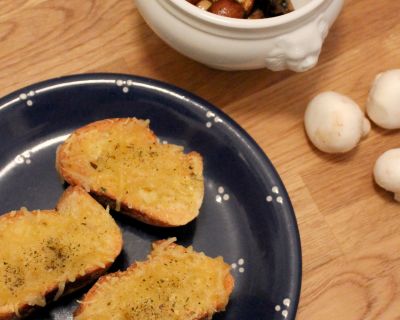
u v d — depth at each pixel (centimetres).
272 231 43
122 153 44
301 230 46
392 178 45
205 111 45
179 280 41
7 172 45
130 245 44
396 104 47
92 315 40
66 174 43
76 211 42
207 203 46
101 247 41
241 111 48
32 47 48
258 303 43
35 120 45
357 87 49
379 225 46
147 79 45
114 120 44
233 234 45
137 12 49
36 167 45
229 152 45
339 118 46
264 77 49
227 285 42
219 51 42
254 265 44
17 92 44
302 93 49
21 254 41
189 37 41
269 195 44
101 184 43
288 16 39
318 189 47
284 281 42
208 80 48
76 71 48
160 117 46
